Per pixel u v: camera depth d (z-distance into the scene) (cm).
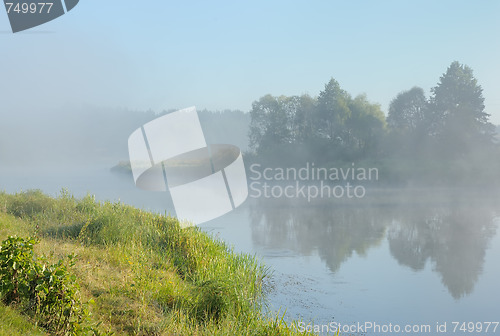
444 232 2056
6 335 468
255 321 755
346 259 1476
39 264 562
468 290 1141
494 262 1455
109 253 934
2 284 541
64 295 550
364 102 6762
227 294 808
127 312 659
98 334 538
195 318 710
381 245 1734
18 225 1077
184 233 1223
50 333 523
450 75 6744
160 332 625
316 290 1098
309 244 1725
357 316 924
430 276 1279
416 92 6944
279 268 1318
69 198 1493
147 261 959
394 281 1209
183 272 988
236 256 1195
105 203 1482
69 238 1045
